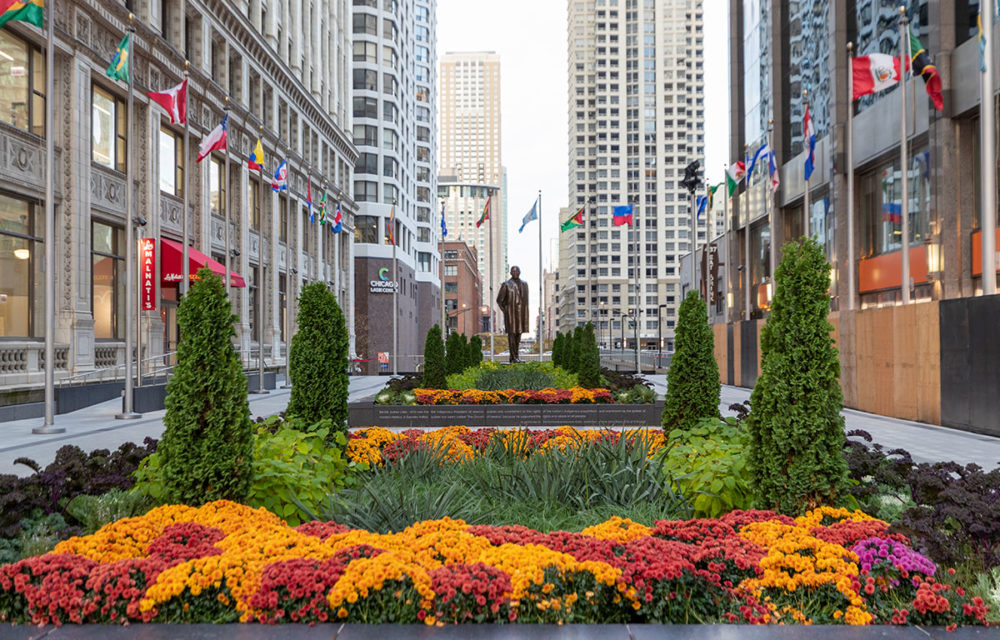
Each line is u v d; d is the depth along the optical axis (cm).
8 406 1805
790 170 3322
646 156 15400
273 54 3834
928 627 385
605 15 15450
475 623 387
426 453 880
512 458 883
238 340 3416
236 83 3491
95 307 2331
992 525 508
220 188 3341
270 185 3944
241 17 3372
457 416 1662
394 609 396
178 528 494
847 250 2794
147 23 2539
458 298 12506
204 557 429
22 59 1973
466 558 452
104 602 400
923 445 1352
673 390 999
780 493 580
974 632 376
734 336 3359
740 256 4044
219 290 637
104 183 2312
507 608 392
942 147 2178
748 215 3519
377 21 6819
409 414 1661
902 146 1959
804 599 423
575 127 15525
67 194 2114
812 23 3122
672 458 746
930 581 430
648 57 15462
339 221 4053
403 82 7550
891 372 1936
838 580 420
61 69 2106
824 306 596
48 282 1582
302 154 4484
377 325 6575
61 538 561
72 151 2108
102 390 2197
